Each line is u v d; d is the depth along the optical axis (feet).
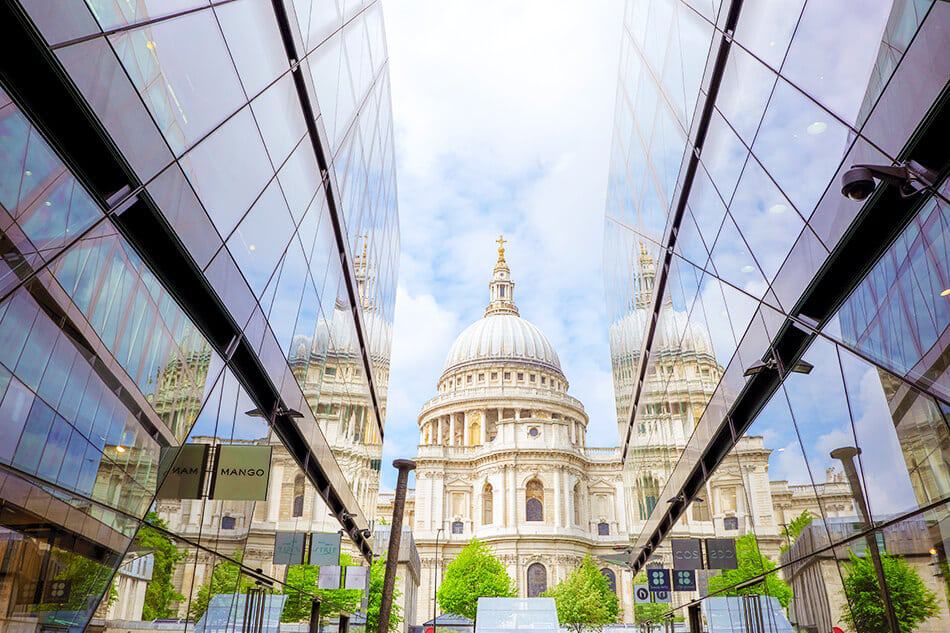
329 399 71.26
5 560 20.80
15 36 19.93
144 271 29.45
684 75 53.98
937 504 24.93
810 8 31.71
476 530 362.74
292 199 48.78
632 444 111.96
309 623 70.13
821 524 36.76
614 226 109.09
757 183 40.11
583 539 345.10
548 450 359.25
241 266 39.86
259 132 40.37
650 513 97.45
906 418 26.89
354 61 65.77
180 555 35.96
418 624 314.55
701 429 61.67
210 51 32.60
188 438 35.94
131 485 29.53
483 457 371.15
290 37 44.42
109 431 27.02
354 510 91.97
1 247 18.98
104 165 24.94
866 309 29.96
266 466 40.34
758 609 49.39
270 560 54.08
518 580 333.42
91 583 26.63
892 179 24.68
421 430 465.47
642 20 71.72
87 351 24.58
